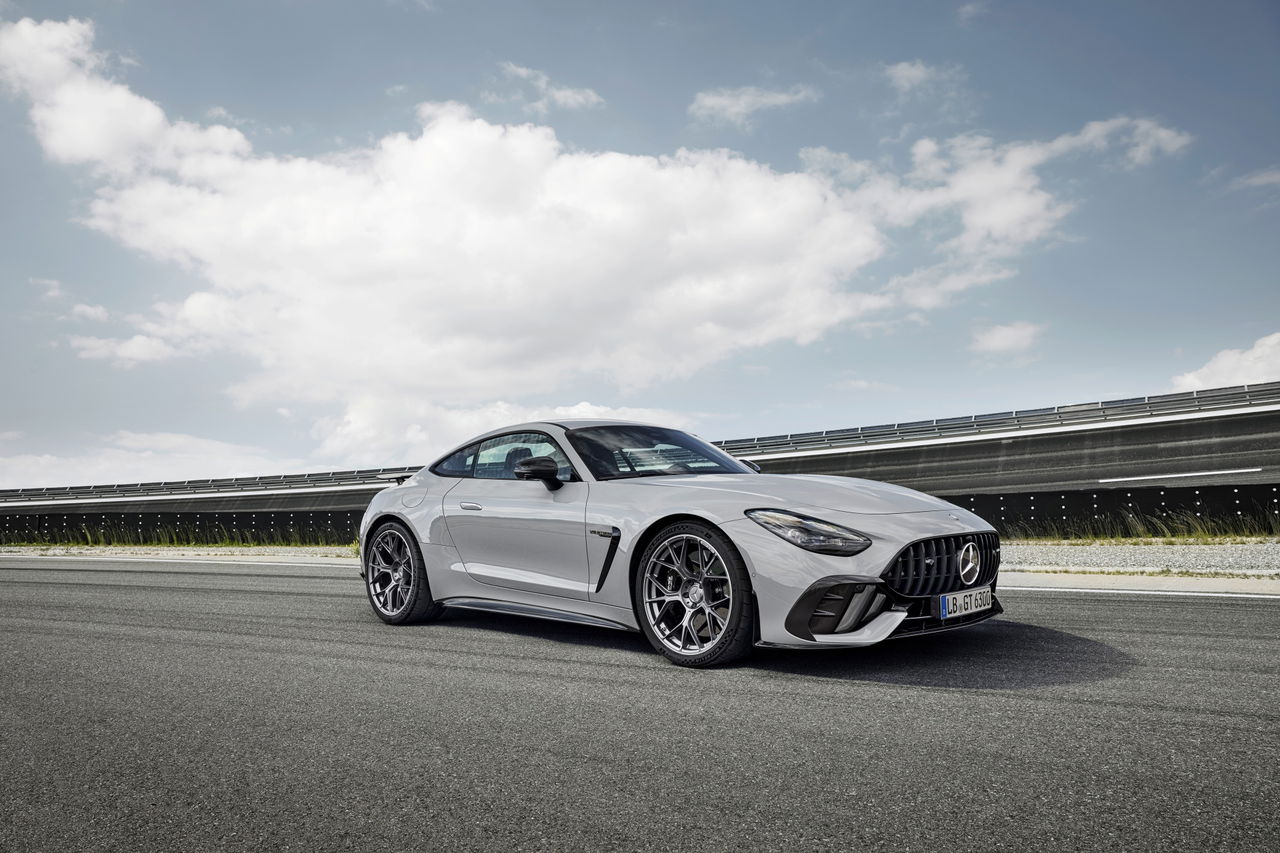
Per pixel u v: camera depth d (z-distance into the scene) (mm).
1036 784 2123
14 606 6301
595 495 4184
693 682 3336
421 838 1915
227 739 2727
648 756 2443
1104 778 2152
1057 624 4430
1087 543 10109
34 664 4047
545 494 4418
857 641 3299
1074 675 3279
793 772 2271
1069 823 1883
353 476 24844
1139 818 1896
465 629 4777
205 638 4660
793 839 1846
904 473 20844
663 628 3773
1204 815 1902
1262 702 2832
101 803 2199
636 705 3008
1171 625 4352
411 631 4766
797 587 3365
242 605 6074
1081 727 2592
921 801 2039
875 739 2531
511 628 4770
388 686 3393
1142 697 2930
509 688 3309
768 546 3447
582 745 2562
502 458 4895
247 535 15555
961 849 1768
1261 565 6801
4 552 14859
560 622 4770
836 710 2863
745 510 3584
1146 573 6652
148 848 1910
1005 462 19859
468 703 3092
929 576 3465
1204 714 2701
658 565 3828
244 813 2102
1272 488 9812
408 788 2236
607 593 4027
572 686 3320
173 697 3307
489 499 4699
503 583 4547
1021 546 10148
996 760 2314
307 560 10461
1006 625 4418
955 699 2957
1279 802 1960
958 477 19906
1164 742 2424
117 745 2699
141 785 2324
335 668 3771
